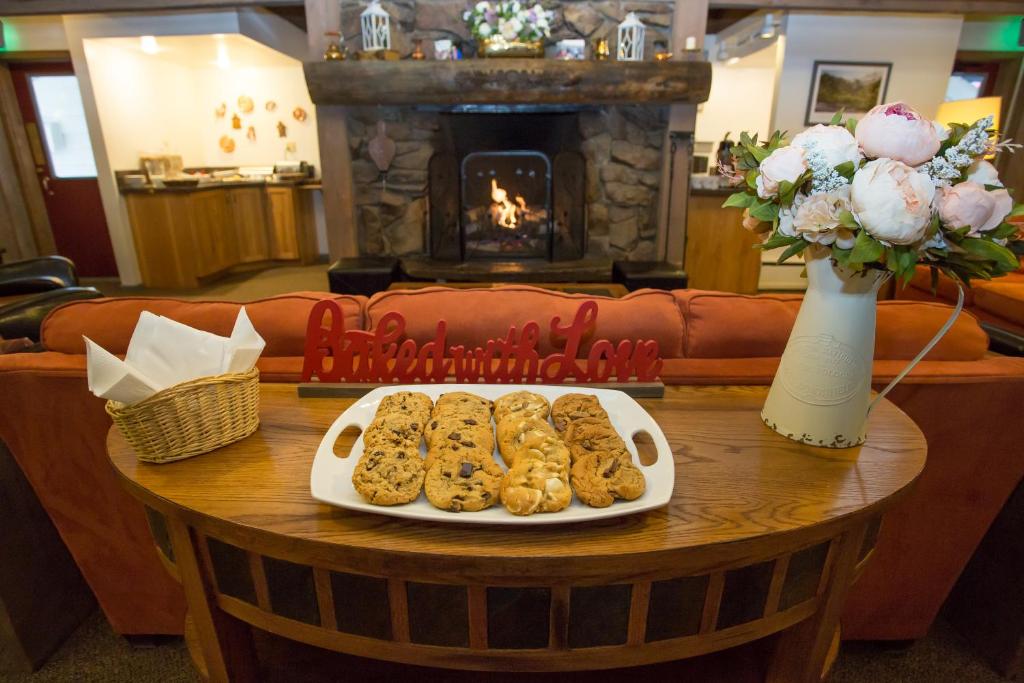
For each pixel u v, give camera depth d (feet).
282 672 3.65
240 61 18.39
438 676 3.63
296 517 2.49
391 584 2.58
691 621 2.69
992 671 4.88
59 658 4.96
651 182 13.39
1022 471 4.22
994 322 10.25
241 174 20.58
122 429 2.76
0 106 15.79
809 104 15.29
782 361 3.19
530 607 2.61
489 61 11.46
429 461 2.71
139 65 16.84
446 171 12.91
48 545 4.86
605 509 2.43
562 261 13.47
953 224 2.45
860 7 12.51
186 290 16.69
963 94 17.92
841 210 2.50
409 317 4.14
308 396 3.65
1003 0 12.53
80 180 16.94
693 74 11.63
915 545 4.50
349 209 13.29
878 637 4.96
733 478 2.79
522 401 3.22
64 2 12.79
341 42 12.16
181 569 2.89
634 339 4.12
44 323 4.12
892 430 3.26
